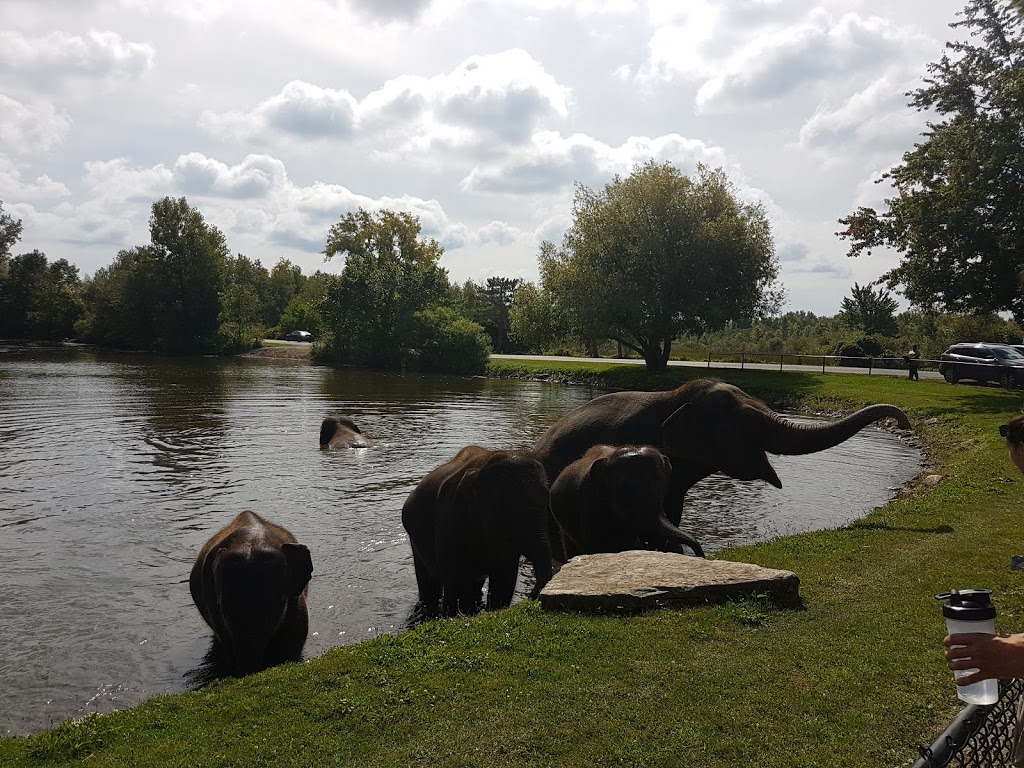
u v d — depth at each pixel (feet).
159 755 16.07
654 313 163.94
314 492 52.75
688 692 18.25
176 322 268.62
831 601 25.22
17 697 23.45
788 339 271.49
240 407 105.60
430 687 18.81
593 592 24.09
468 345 206.80
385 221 282.15
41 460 63.36
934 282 108.06
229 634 23.34
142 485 54.19
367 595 33.04
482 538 29.01
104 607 31.07
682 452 39.65
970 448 66.80
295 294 495.41
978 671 8.50
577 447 41.09
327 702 18.21
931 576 28.25
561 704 17.75
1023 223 96.43
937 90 107.86
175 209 272.51
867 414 39.11
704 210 164.04
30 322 345.92
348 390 140.67
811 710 17.35
